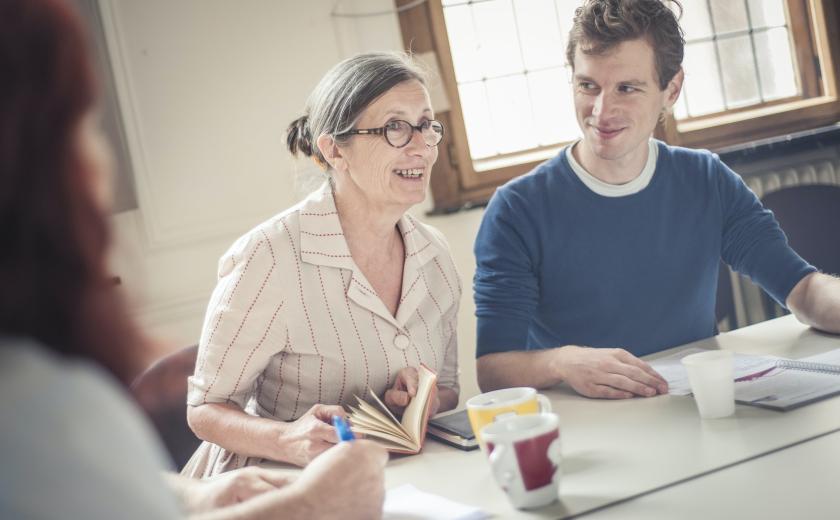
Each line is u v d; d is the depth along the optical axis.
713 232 1.87
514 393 1.15
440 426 1.30
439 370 1.60
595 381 1.38
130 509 0.45
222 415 1.39
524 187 1.85
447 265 1.63
